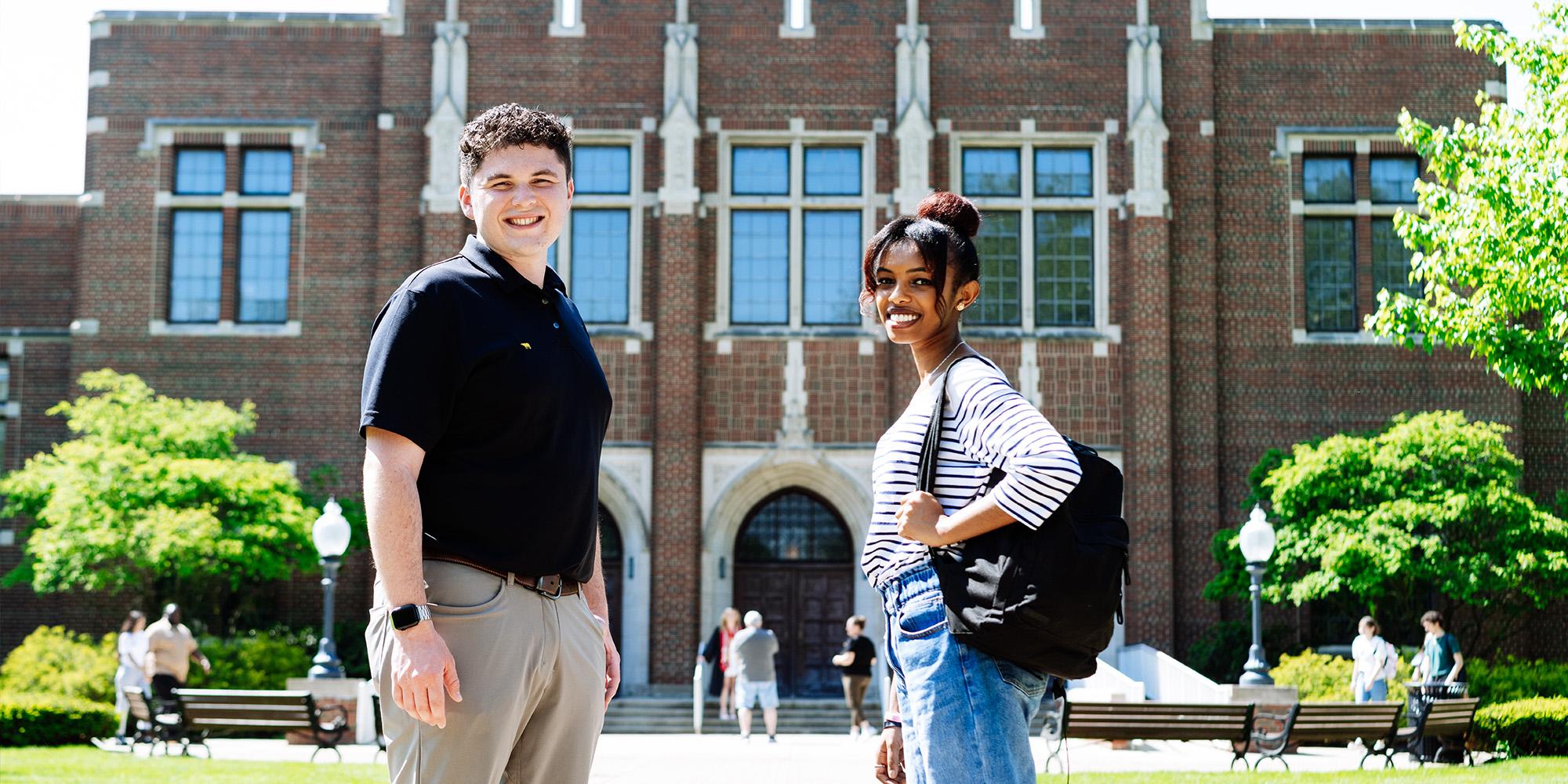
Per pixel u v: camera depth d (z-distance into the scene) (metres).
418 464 3.54
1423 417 23.02
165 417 24.30
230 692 16.47
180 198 27.17
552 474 3.69
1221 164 27.30
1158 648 25.62
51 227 27.94
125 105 27.31
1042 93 26.95
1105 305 26.61
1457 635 25.14
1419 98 27.33
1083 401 26.45
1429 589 25.08
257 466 24.22
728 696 22.92
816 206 26.75
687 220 26.34
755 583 26.67
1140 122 26.56
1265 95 27.41
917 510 3.62
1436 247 14.74
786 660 26.45
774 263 26.84
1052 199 26.84
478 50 26.92
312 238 27.08
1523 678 20.59
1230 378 26.88
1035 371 26.48
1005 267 26.81
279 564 23.31
